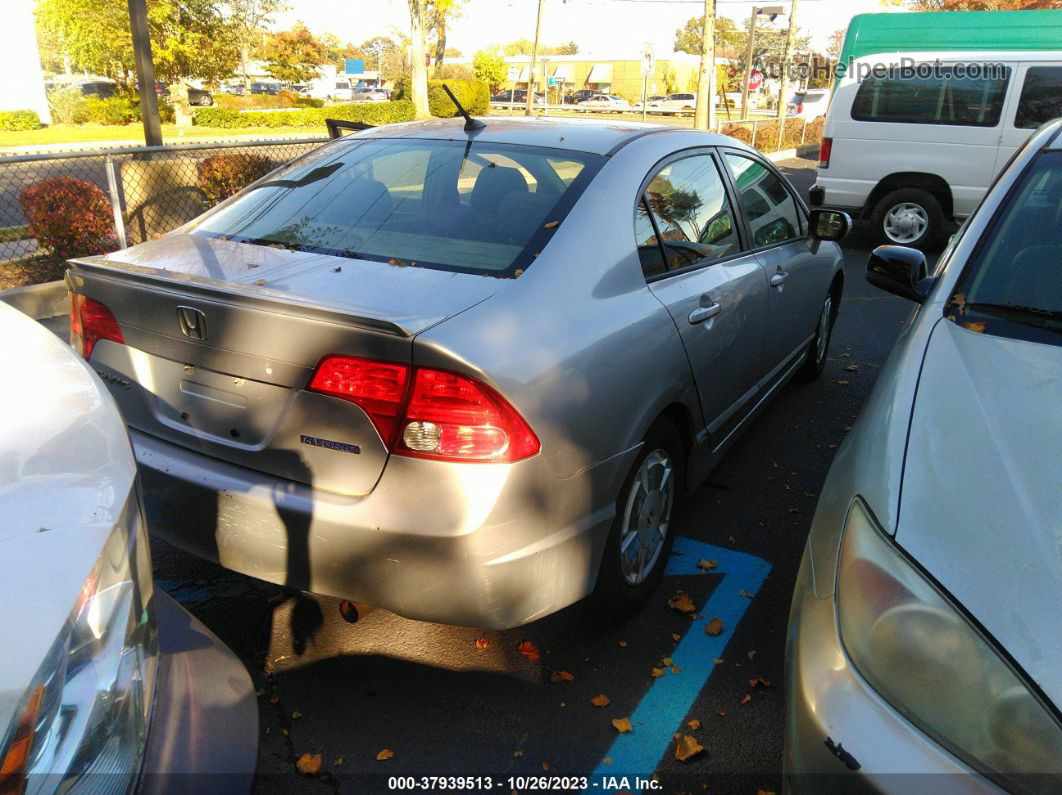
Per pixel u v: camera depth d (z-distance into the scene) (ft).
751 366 12.35
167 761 4.71
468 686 8.69
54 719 3.58
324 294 7.59
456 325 7.12
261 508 7.49
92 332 8.77
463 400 6.84
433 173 9.94
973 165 32.78
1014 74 31.55
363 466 7.13
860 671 5.18
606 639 9.48
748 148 13.65
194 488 7.84
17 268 23.68
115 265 8.58
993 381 6.94
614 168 9.73
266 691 8.54
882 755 4.82
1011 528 5.41
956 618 4.99
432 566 7.01
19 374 5.09
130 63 91.86
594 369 7.97
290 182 10.66
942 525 5.49
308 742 7.91
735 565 11.10
